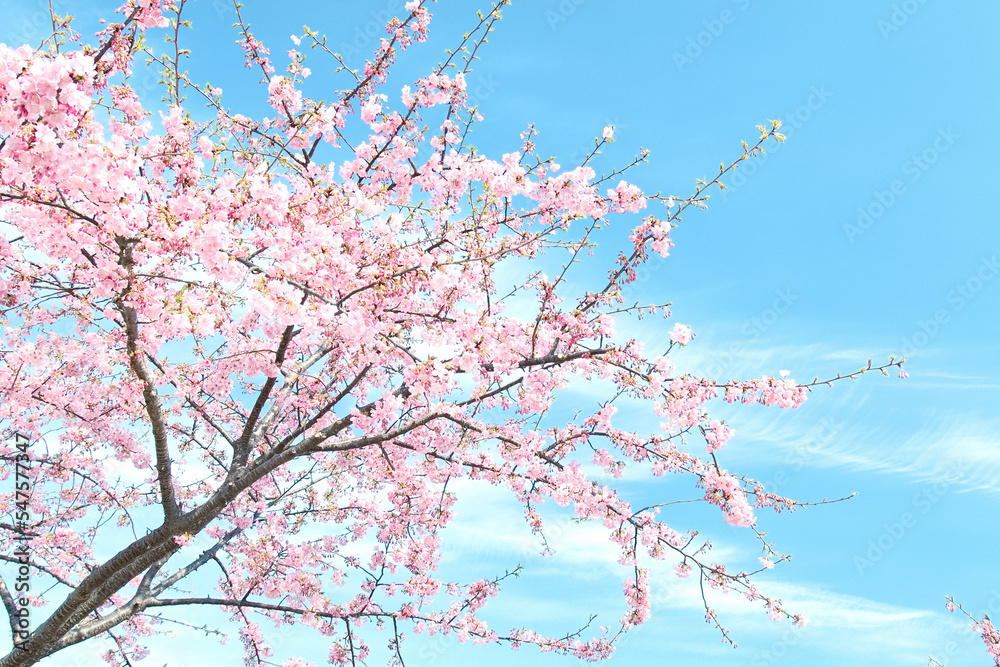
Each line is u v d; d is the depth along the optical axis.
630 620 6.04
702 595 5.64
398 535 7.41
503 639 7.25
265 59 6.13
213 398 7.80
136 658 8.06
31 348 6.19
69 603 5.86
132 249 4.37
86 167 3.65
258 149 6.17
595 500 5.81
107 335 6.21
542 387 5.47
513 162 5.32
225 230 4.00
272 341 6.03
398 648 7.21
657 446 5.77
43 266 5.62
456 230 5.57
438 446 6.60
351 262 4.96
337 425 5.97
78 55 3.24
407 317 5.37
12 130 3.25
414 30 6.29
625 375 5.50
